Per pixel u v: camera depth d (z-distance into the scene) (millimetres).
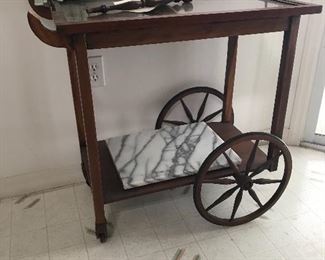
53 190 1278
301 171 1366
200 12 777
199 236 1078
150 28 762
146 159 1076
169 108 1258
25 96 1098
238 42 1278
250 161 1011
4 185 1219
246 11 794
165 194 1246
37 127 1161
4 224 1130
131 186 982
